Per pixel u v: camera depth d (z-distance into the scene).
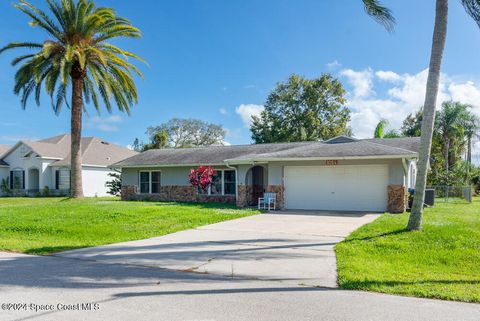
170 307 5.10
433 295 5.59
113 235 11.42
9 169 36.41
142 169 25.44
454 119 34.03
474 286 6.02
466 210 16.94
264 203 18.56
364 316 4.79
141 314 4.82
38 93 23.44
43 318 4.69
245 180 20.00
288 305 5.20
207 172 21.69
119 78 23.84
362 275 6.62
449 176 31.28
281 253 8.61
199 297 5.55
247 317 4.73
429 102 10.32
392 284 6.12
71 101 23.97
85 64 22.97
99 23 22.33
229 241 10.12
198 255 8.52
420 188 10.37
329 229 11.83
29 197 33.03
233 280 6.54
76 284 6.26
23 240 10.90
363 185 17.28
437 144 33.12
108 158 37.31
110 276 6.80
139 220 13.70
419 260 7.75
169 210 16.28
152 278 6.66
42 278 6.66
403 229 10.50
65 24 22.27
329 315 4.82
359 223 13.09
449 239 9.23
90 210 16.20
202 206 19.33
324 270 7.12
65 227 12.45
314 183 18.14
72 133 24.00
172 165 23.73
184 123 58.41
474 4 10.18
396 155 15.64
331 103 41.31
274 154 18.45
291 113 42.00
